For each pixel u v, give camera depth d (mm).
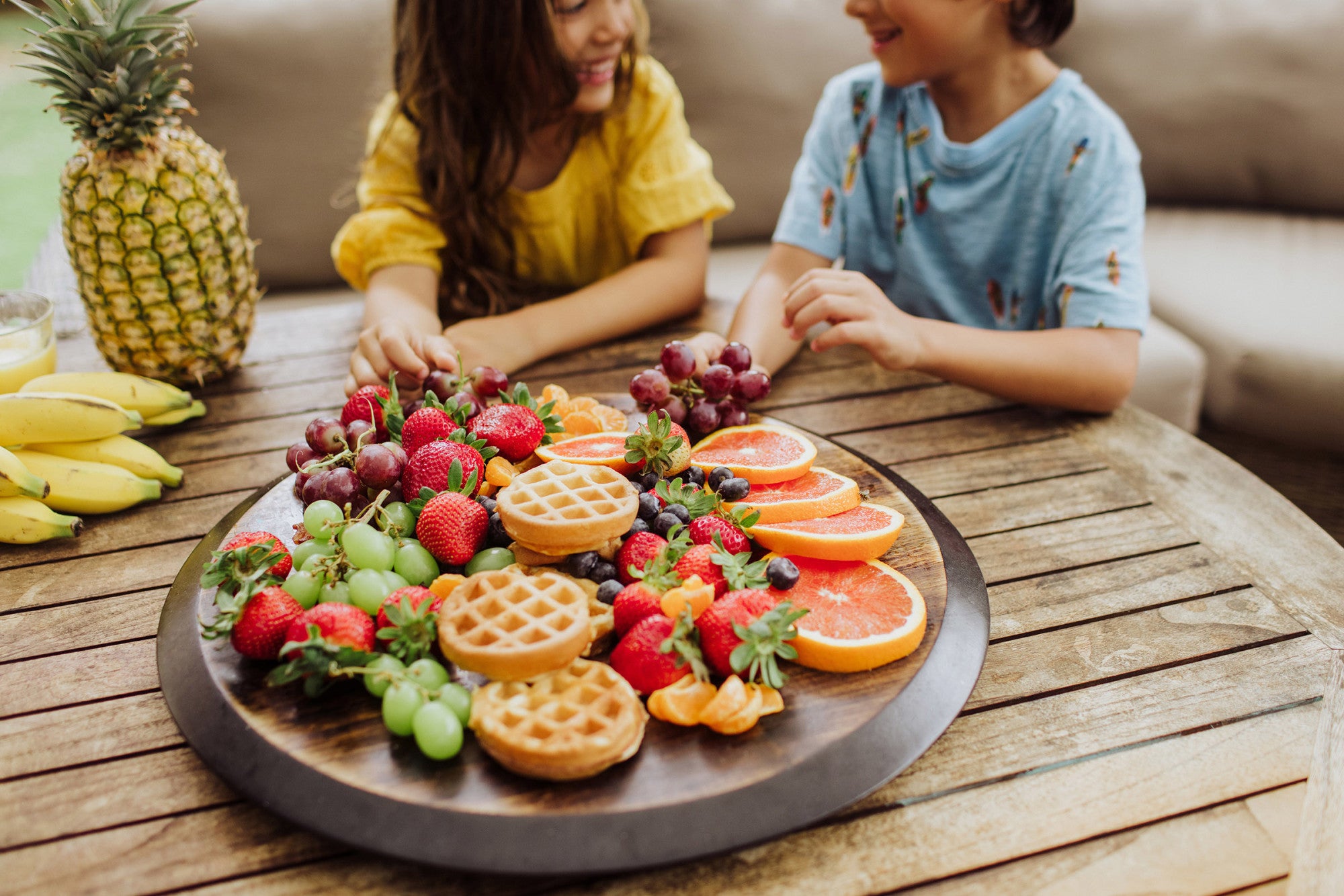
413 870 680
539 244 1910
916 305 1871
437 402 1088
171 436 1302
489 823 647
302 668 729
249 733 730
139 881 674
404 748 717
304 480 1032
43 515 1070
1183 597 975
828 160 1896
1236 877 677
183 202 1306
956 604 876
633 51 1739
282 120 2244
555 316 1518
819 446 1152
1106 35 2545
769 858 689
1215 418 2148
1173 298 2236
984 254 1742
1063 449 1251
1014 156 1656
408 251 1691
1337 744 789
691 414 1171
